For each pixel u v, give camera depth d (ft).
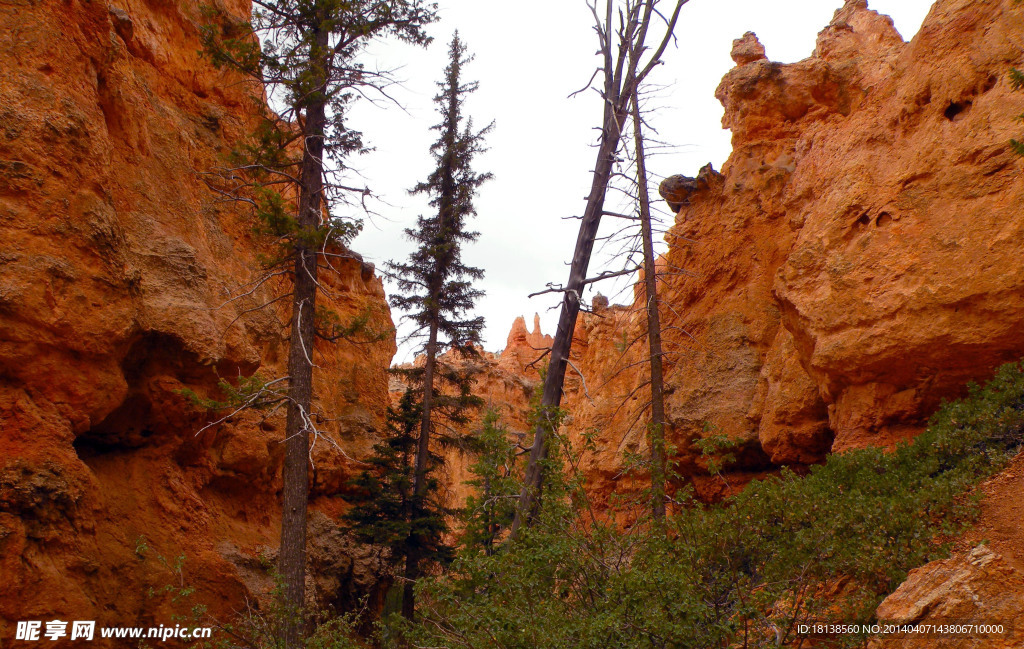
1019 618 21.66
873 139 51.70
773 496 28.81
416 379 82.12
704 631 26.63
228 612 49.62
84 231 42.37
